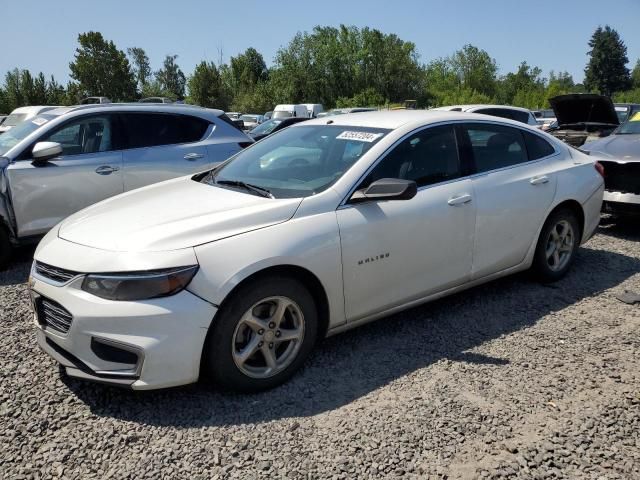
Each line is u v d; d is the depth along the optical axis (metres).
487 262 4.11
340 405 2.95
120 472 2.42
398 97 73.06
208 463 2.48
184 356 2.75
